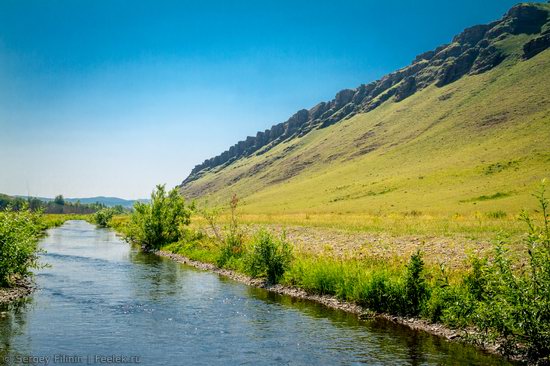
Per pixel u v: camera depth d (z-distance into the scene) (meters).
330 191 166.25
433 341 15.35
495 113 177.62
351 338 15.74
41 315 18.34
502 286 13.65
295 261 26.20
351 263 23.64
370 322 17.89
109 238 63.41
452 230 40.53
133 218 54.88
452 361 13.36
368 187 146.25
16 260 22.61
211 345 15.04
